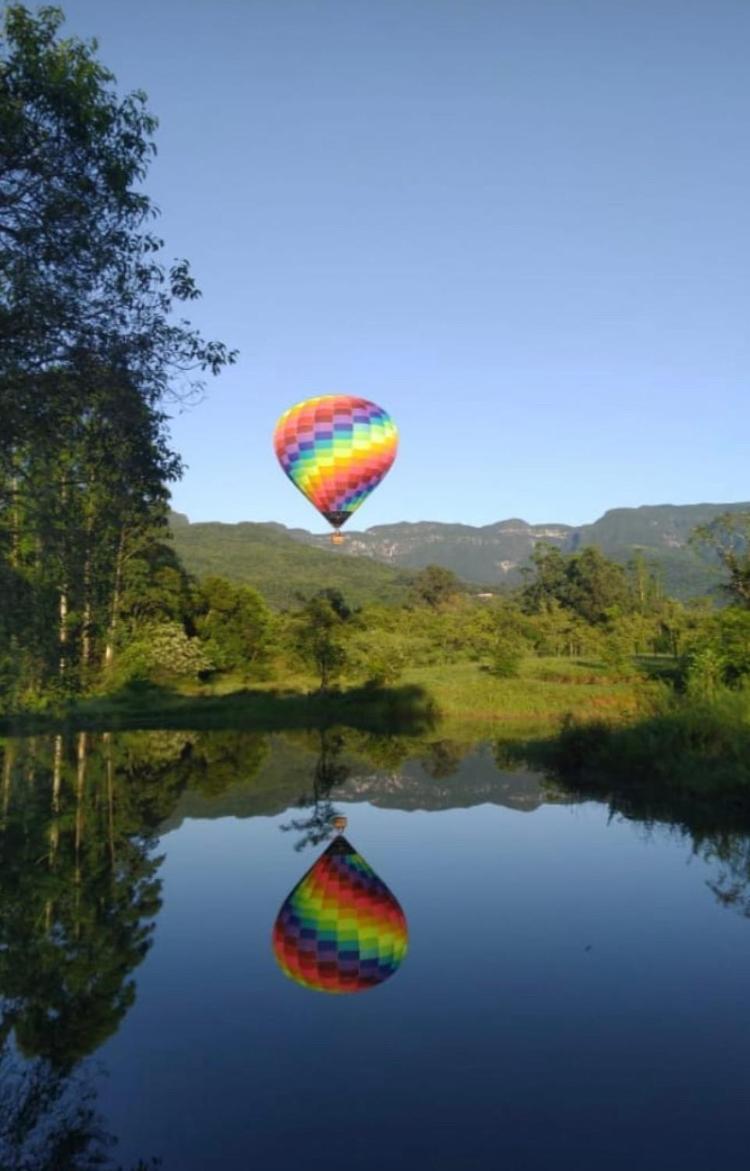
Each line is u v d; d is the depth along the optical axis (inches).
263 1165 186.7
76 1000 275.4
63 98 259.3
